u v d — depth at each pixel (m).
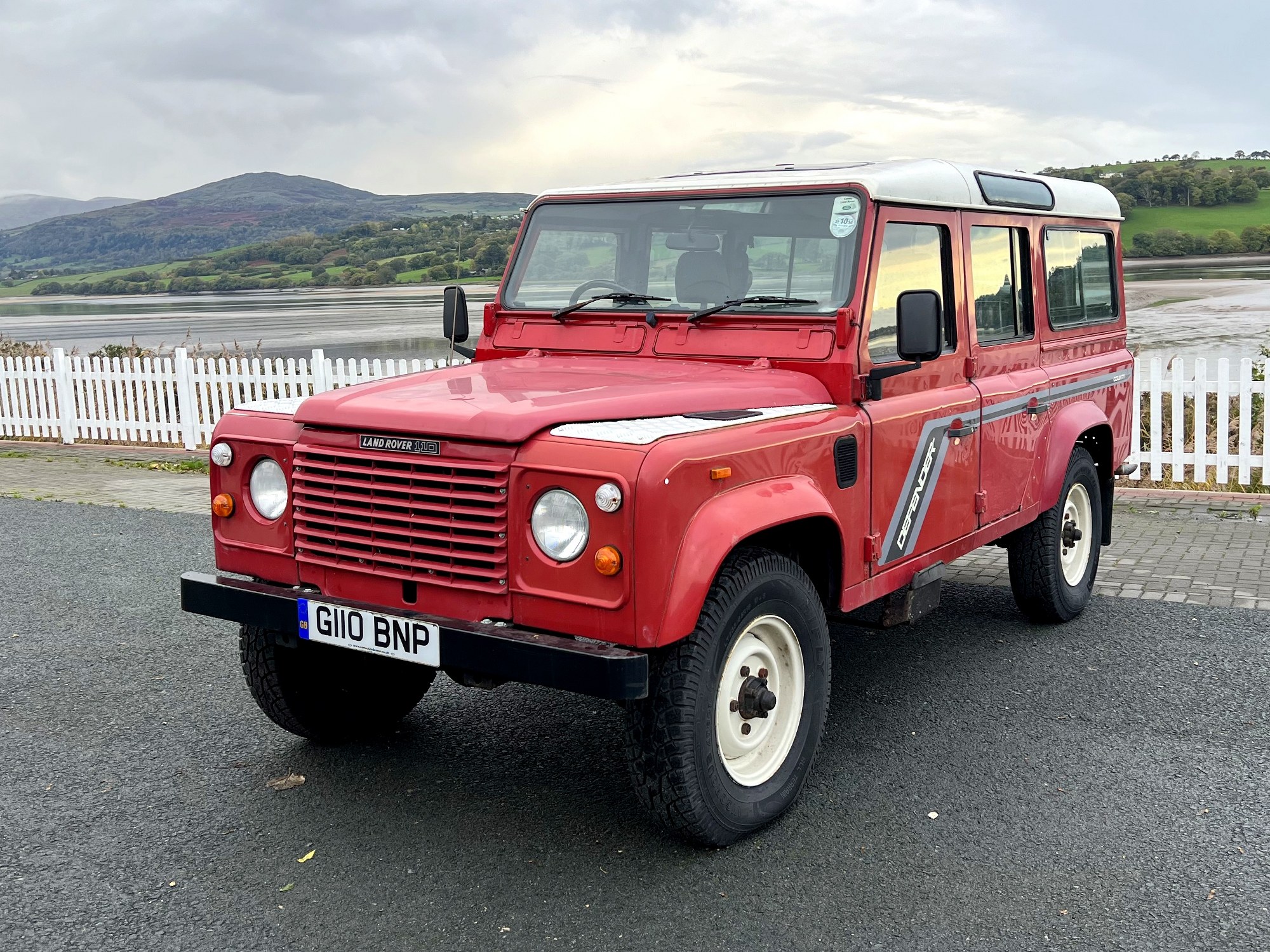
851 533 4.23
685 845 3.84
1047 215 5.97
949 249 4.96
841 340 4.22
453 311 5.24
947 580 7.43
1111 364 6.75
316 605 3.83
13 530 9.03
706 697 3.56
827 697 4.16
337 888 3.58
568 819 4.05
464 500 3.53
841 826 3.97
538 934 3.30
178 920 3.39
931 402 4.75
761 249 4.47
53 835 3.95
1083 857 3.72
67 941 3.27
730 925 3.34
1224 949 3.19
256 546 4.07
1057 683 5.42
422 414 3.63
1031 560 6.05
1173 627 6.27
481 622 3.54
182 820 4.06
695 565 3.38
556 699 5.32
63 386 14.37
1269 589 6.97
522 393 3.86
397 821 4.04
